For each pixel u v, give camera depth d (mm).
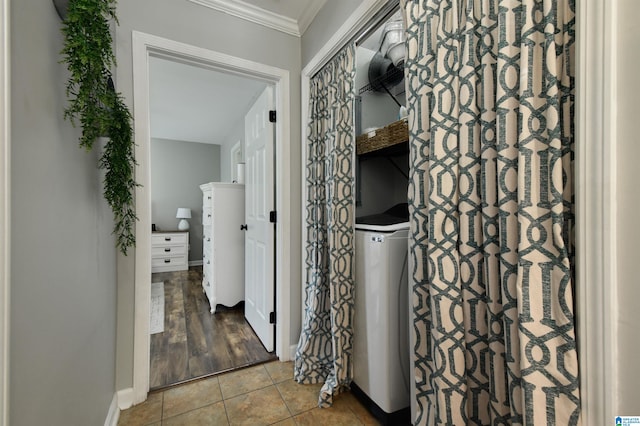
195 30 1729
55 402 771
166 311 2980
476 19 905
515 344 753
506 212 780
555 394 670
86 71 875
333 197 1608
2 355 523
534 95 732
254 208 2492
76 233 949
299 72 2080
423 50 1046
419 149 1051
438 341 925
